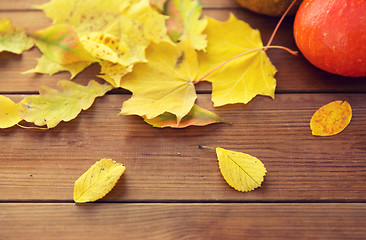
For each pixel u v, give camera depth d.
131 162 0.56
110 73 0.60
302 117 0.58
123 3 0.63
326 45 0.55
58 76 0.62
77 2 0.63
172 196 0.54
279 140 0.57
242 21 0.64
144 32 0.62
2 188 0.55
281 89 0.60
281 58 0.62
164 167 0.56
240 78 0.60
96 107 0.59
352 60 0.55
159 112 0.57
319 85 0.60
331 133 0.57
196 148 0.56
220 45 0.62
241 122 0.58
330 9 0.55
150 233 0.52
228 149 0.56
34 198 0.54
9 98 0.60
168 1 0.64
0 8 0.67
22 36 0.64
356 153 0.56
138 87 0.59
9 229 0.53
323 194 0.54
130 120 0.58
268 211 0.53
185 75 0.60
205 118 0.57
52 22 0.66
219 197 0.54
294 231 0.52
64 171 0.56
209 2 0.67
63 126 0.58
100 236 0.52
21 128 0.58
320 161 0.56
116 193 0.54
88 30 0.63
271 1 0.61
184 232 0.52
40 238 0.52
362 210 0.53
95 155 0.56
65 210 0.54
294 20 0.62
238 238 0.52
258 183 0.54
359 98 0.59
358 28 0.53
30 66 0.62
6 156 0.56
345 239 0.52
